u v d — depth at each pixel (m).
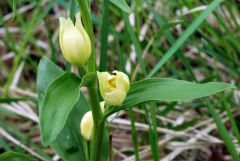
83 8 0.18
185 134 0.30
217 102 0.32
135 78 0.34
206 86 0.18
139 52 0.29
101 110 0.20
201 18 0.29
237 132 0.26
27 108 0.34
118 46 0.31
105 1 0.28
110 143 0.24
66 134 0.23
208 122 0.31
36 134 0.35
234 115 0.32
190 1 0.37
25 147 0.30
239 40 0.36
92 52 0.18
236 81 0.35
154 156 0.26
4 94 0.35
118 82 0.18
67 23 0.17
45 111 0.16
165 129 0.30
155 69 0.28
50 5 0.35
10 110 0.34
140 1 0.37
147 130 0.31
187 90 0.18
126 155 0.32
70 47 0.18
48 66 0.23
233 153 0.25
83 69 0.18
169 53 0.28
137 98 0.19
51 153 0.33
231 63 0.34
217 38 0.34
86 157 0.22
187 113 0.33
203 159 0.32
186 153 0.32
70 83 0.18
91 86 0.19
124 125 0.33
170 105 0.31
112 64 0.37
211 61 0.37
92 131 0.21
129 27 0.30
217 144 0.32
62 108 0.17
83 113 0.24
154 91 0.19
